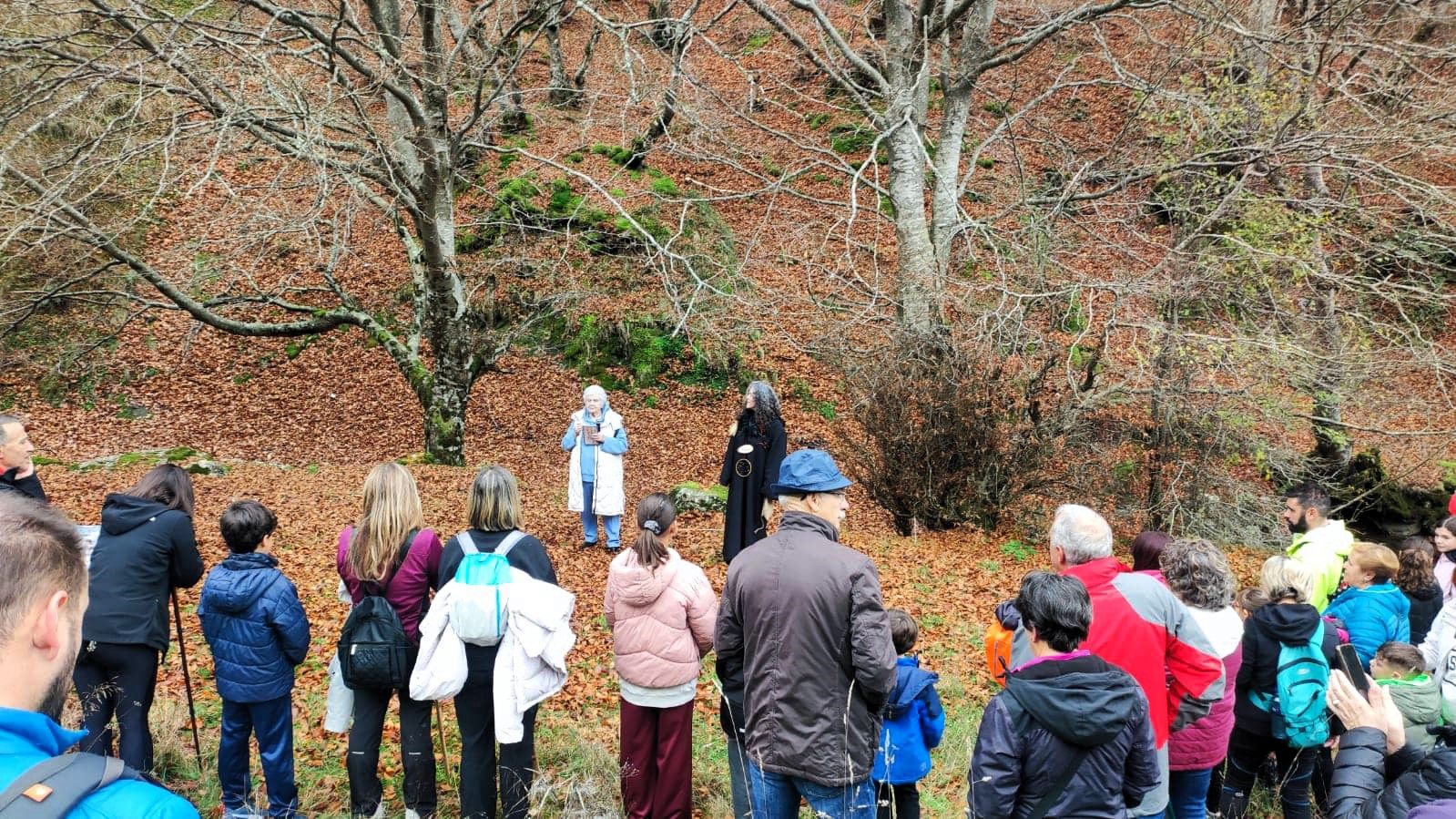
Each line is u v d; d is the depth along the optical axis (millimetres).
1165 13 13766
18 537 1304
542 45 23781
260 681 3836
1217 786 4750
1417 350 9711
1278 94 11477
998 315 9078
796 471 3322
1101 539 3438
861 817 3211
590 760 4562
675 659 3898
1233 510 10219
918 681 3809
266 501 10086
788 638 3088
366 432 14484
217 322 11102
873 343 10250
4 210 7867
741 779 3770
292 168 11805
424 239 11281
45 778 1162
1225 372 9680
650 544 3883
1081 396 9469
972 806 2717
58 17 8969
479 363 12695
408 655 3863
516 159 18969
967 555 9203
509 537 3854
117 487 10422
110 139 8977
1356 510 12375
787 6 24469
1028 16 17688
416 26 12961
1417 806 2209
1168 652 3398
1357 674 2777
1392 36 12250
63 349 14883
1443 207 10359
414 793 3971
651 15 16547
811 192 19734
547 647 3707
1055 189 12984
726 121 18719
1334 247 11453
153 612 3803
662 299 16250
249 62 8180
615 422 8680
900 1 11578
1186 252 9898
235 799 3945
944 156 12125
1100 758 2598
